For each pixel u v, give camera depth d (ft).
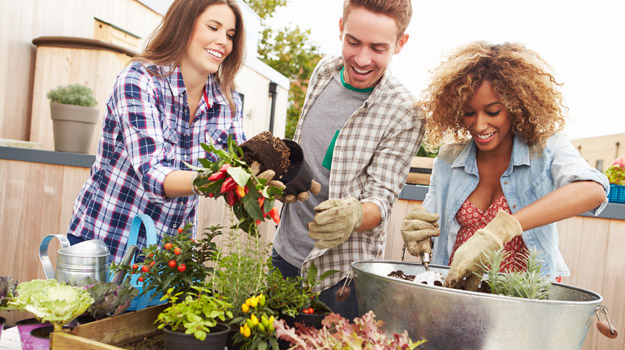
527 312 2.68
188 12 4.68
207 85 5.30
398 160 5.12
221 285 3.68
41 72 9.27
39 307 3.08
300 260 5.39
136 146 4.25
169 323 3.30
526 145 4.78
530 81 4.35
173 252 3.90
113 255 4.88
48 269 3.91
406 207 8.41
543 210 3.94
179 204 5.09
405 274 3.96
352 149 5.13
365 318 2.79
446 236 5.29
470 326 2.76
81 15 10.61
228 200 3.35
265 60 49.55
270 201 3.21
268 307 3.76
